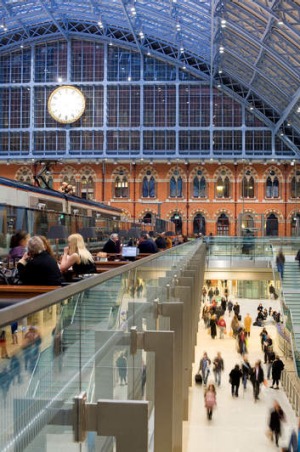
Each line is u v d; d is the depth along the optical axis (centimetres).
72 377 342
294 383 1908
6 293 551
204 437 1547
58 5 4738
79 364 357
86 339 373
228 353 2689
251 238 3466
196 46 4859
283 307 2531
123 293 512
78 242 823
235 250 3469
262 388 2114
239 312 3638
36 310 271
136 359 564
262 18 3412
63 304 323
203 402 1883
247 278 3444
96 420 393
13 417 253
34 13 4878
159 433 587
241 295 4509
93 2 4559
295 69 3844
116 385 467
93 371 391
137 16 4662
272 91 4766
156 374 590
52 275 597
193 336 1471
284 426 1641
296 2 3030
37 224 1344
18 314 247
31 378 274
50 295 291
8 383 248
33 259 599
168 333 591
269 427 1523
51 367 304
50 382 303
